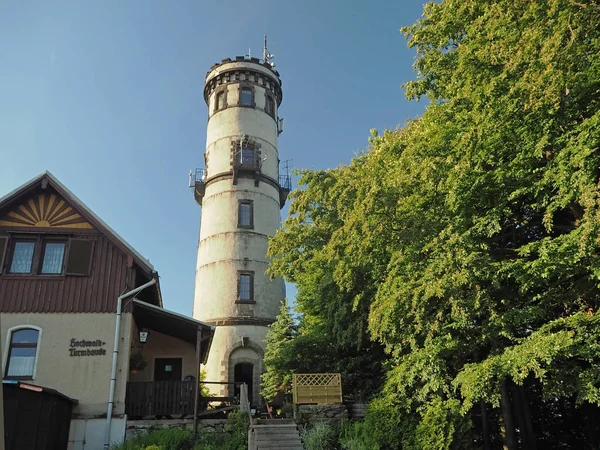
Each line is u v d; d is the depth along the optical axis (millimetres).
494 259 12930
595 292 11523
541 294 11812
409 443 13805
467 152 11602
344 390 18672
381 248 14414
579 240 9492
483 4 12773
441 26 14289
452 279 11172
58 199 18297
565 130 11172
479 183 11828
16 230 17562
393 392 14930
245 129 33250
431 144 13477
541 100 9977
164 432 15562
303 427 16344
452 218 13141
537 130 11125
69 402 15547
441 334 13000
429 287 11320
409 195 13805
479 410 19500
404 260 12969
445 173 12766
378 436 14312
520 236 15922
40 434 13219
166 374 21797
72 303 17031
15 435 12211
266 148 33625
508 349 11375
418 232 13188
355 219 13492
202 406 18906
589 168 9336
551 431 20250
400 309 12586
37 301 16906
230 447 15250
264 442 14859
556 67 9875
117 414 16047
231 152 32250
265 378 23688
